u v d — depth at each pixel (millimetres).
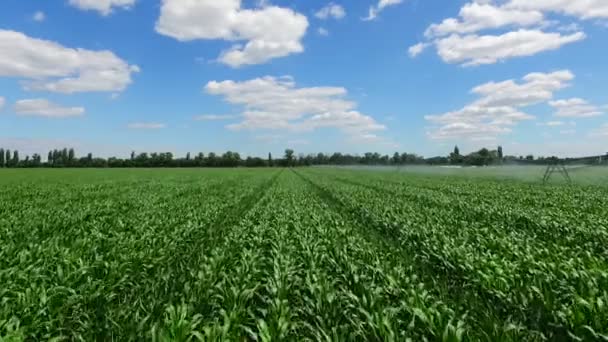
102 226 13352
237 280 7176
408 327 5504
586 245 10234
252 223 14383
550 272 7578
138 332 5461
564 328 5676
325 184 38125
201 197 25656
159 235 11570
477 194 24625
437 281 8023
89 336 5609
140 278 8242
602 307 5613
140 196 26047
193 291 6828
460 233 11734
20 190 31859
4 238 11445
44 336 5613
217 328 5277
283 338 5344
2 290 6508
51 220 14500
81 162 147750
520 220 14484
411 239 11836
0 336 5309
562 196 22547
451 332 5121
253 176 62625
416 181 42188
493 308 6520
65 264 8133
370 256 9133
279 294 6609
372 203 20203
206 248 10891
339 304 6367
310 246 10039
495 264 7871
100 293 6879
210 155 163625
